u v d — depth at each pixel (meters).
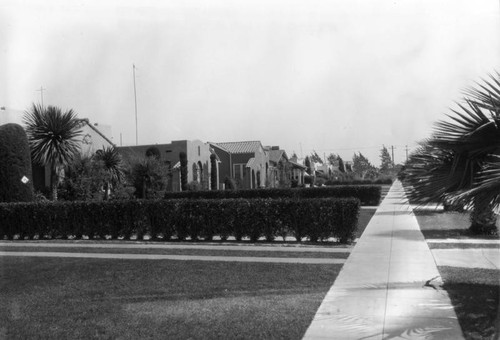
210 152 45.50
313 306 7.06
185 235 15.28
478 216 6.98
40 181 26.55
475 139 6.63
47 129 23.38
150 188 29.06
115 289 8.41
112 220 15.96
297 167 79.31
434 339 5.58
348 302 7.25
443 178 6.98
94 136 29.69
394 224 18.56
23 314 6.98
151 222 15.60
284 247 13.29
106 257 11.85
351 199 14.23
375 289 8.05
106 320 6.57
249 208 14.74
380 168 120.00
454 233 15.39
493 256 11.26
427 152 7.11
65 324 6.45
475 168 6.81
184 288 8.38
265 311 6.84
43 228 16.34
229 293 8.01
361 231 16.67
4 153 20.94
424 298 7.37
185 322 6.38
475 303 7.02
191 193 34.94
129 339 5.80
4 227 16.47
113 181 28.00
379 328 6.00
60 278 9.39
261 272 9.68
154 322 6.41
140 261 11.16
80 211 16.19
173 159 39.59
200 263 10.78
